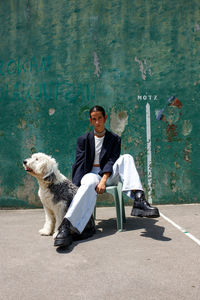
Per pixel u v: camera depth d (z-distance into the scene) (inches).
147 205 108.6
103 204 178.1
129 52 178.9
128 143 177.9
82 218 109.3
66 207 112.9
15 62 179.6
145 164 177.5
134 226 129.0
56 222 113.4
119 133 178.2
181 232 118.7
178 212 155.5
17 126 178.4
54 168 112.3
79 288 73.7
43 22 179.0
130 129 178.1
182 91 179.5
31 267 87.1
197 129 179.0
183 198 177.9
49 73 179.2
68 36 178.9
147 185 177.2
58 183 113.5
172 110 178.9
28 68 179.5
